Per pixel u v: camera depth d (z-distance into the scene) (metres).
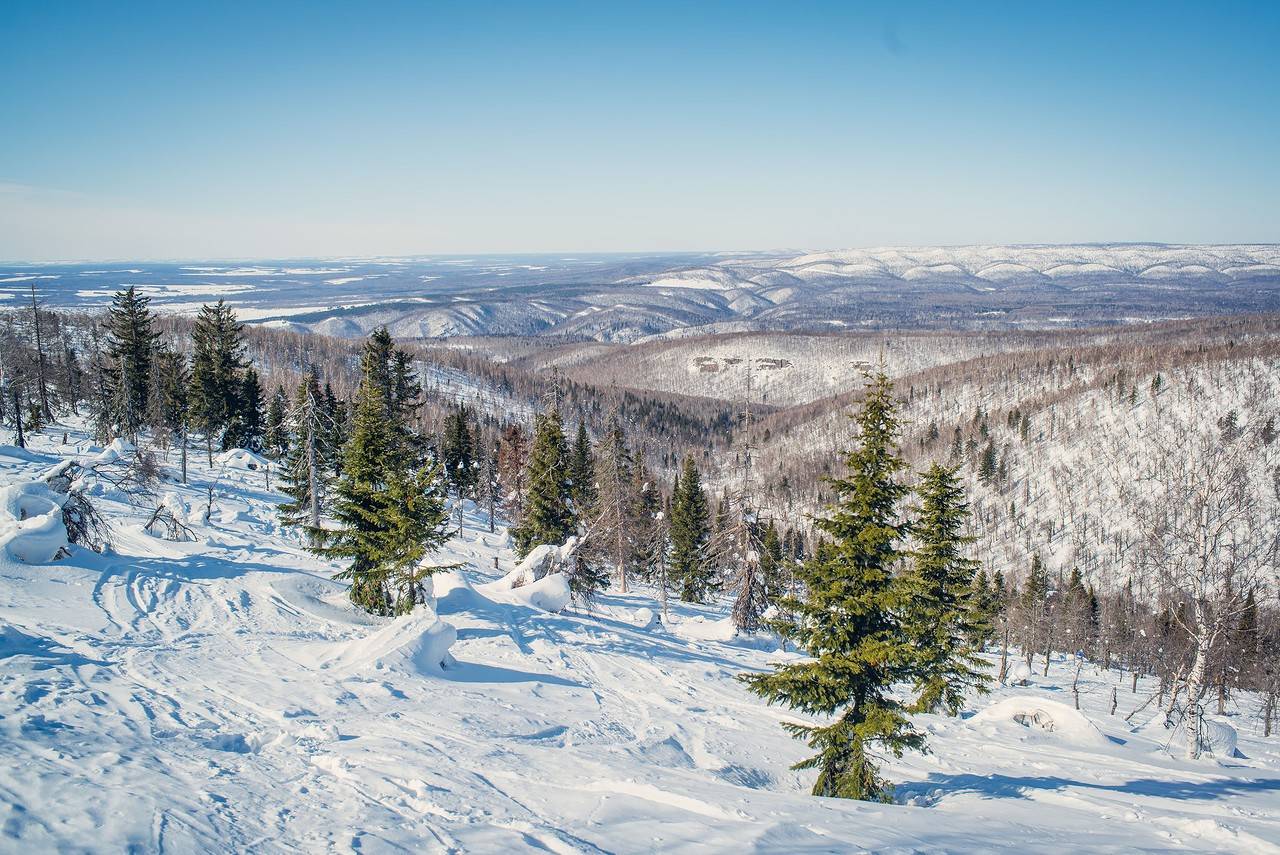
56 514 25.98
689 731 19.39
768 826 9.87
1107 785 16.81
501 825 9.20
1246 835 11.53
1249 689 48.53
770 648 36.56
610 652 28.16
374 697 16.84
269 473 63.00
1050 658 68.62
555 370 53.03
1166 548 20.75
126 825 7.84
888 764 18.86
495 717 16.86
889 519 15.95
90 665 15.93
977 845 10.28
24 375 65.75
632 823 9.76
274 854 7.65
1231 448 19.92
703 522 54.47
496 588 37.91
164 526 37.09
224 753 11.45
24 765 9.27
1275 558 19.34
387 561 26.52
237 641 20.75
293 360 160.25
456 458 69.12
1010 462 139.88
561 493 43.38
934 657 15.99
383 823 8.84
